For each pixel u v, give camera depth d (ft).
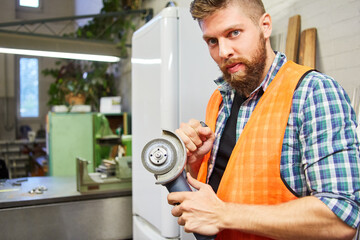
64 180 8.18
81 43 8.75
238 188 2.42
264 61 2.48
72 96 10.41
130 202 6.97
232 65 2.45
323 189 1.98
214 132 3.01
